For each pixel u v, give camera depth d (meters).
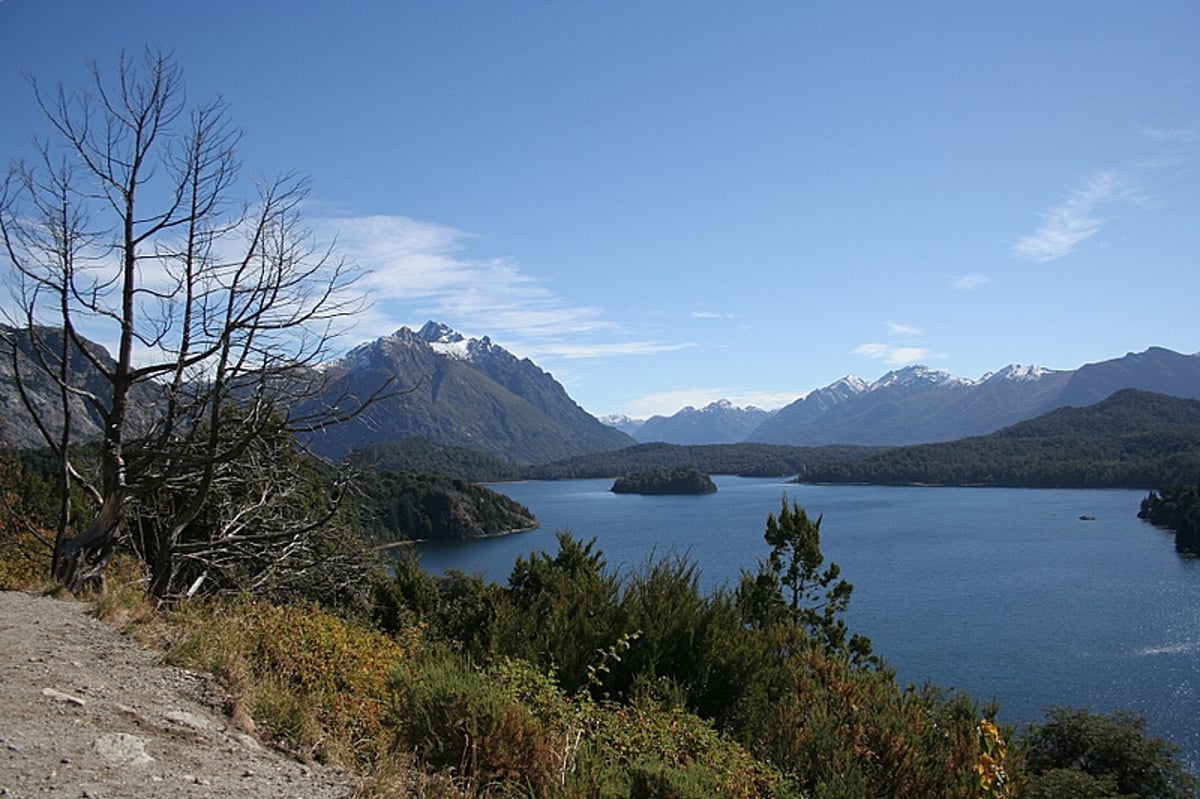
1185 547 77.31
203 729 5.06
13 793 3.52
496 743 5.22
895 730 8.52
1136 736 26.16
